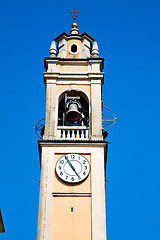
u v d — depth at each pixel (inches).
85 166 2004.2
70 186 1961.1
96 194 1939.0
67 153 2036.2
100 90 2225.6
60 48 2417.6
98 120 2134.6
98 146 2053.4
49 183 1962.4
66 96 2199.8
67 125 2197.3
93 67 2289.6
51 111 2156.7
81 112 2198.6
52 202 1920.5
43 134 2172.7
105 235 1850.4
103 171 1993.1
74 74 2257.6
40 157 2118.6
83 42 2421.3
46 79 2247.8
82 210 1907.0
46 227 1863.9
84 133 2113.7
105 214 1895.9
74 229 1863.9
